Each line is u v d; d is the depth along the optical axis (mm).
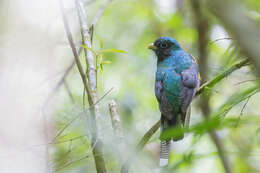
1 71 7551
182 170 12305
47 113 8156
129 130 12727
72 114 8133
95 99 7602
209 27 14031
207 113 13695
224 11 3176
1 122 7121
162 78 11219
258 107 10633
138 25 19734
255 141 8008
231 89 9562
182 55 11602
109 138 7508
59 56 9266
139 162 9992
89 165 9289
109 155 7520
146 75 17812
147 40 18672
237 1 3188
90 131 7258
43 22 8156
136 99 15992
